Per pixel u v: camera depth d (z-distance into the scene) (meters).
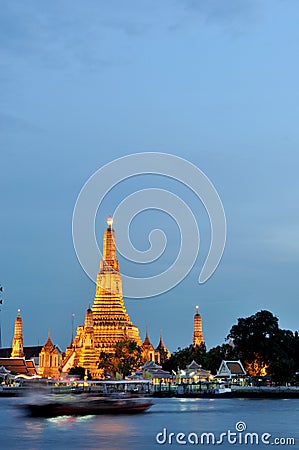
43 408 176.12
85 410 177.38
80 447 125.38
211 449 124.12
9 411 192.00
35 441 132.75
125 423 162.00
